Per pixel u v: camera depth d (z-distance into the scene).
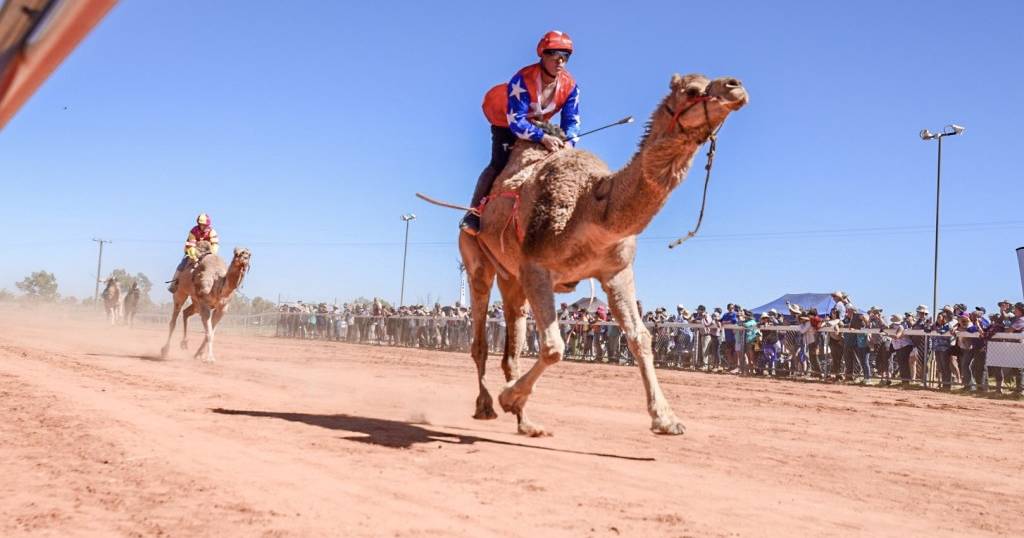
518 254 7.21
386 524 4.00
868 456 7.07
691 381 16.91
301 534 3.72
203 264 16.42
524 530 4.01
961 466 6.75
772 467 6.22
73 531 3.64
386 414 8.73
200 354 17.78
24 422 6.76
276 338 38.59
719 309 21.03
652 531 4.10
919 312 17.53
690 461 6.33
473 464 5.71
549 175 6.73
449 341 28.66
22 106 0.62
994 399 14.65
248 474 5.01
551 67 7.68
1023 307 15.43
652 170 5.76
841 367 18.09
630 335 6.66
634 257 6.82
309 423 7.50
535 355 24.50
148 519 3.88
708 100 5.46
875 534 4.29
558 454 6.37
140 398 8.80
